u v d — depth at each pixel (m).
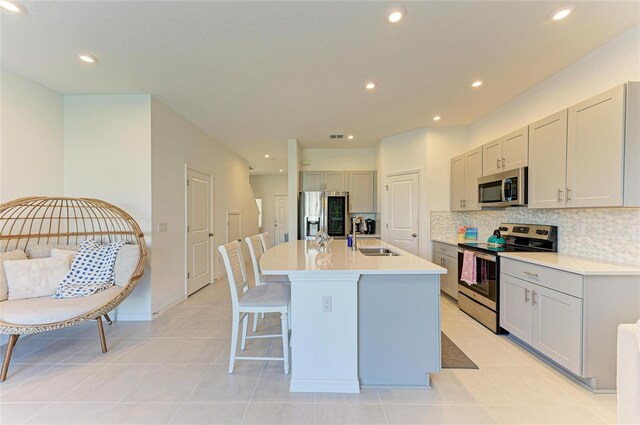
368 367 1.92
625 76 2.08
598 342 1.85
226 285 4.71
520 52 2.32
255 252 2.92
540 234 2.82
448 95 3.17
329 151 5.69
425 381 1.92
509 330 2.58
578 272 1.87
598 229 2.29
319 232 3.08
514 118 3.28
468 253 3.17
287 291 2.30
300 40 2.15
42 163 2.93
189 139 4.08
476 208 3.58
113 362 2.26
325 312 1.87
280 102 3.36
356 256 2.47
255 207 8.03
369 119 3.97
